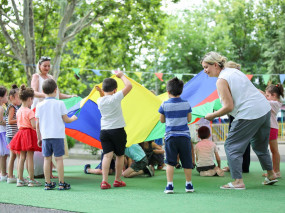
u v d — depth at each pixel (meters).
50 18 16.75
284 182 5.21
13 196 4.42
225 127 21.16
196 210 3.43
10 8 14.90
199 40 29.17
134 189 4.85
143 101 6.18
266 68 32.59
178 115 4.51
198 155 6.16
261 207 3.51
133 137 6.13
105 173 4.97
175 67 29.53
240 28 34.53
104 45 17.22
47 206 3.74
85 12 16.44
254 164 7.82
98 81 18.66
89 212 3.42
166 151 4.53
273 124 5.65
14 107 5.93
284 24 30.27
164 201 3.92
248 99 4.54
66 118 5.00
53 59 15.11
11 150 5.75
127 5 15.40
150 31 16.77
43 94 5.79
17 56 14.70
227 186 4.69
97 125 6.69
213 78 6.72
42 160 6.37
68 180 5.93
